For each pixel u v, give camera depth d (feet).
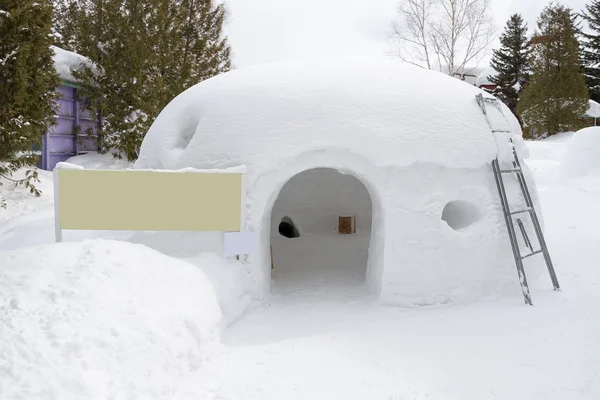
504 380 12.19
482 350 13.83
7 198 34.12
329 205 30.01
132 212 16.43
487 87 118.01
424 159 17.39
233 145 17.90
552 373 12.51
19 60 32.91
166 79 57.41
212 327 13.60
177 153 19.70
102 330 11.35
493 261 18.16
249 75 20.76
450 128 18.22
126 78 48.11
